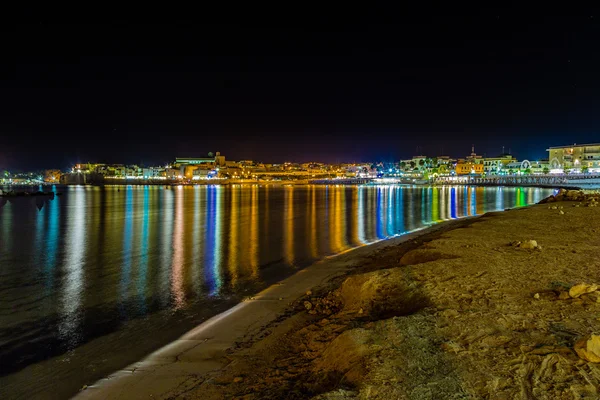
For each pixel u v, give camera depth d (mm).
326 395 4570
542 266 10352
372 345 5859
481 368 5039
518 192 103000
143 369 7355
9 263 18656
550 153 142000
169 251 21438
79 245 24375
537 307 7141
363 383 4820
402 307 8188
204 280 14664
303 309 10273
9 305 11797
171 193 124188
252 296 12055
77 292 13242
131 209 56875
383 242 23109
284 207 57875
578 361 5059
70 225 36781
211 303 11648
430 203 64125
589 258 11312
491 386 4613
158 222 38031
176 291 13164
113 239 26859
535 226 18719
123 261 18750
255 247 22406
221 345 8219
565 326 6199
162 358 7773
